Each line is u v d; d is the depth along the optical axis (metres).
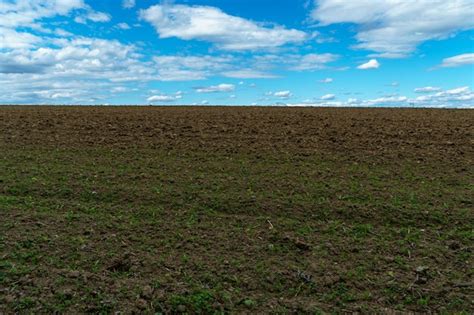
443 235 5.85
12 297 4.29
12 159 9.45
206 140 11.62
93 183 7.82
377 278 4.82
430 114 17.39
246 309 4.25
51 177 8.12
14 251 5.22
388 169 8.92
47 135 12.11
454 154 10.05
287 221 6.29
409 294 4.54
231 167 9.04
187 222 6.23
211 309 4.21
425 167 9.05
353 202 6.97
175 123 14.24
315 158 9.79
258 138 11.85
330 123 14.25
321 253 5.36
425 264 5.12
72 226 6.00
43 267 4.88
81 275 4.71
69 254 5.21
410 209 6.65
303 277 4.80
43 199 7.05
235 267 5.02
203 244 5.58
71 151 10.34
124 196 7.21
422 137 11.86
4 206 6.64
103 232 5.84
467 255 5.31
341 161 9.55
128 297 4.37
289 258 5.26
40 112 17.42
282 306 4.30
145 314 4.13
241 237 5.78
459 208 6.70
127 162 9.41
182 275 4.83
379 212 6.56
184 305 4.25
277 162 9.47
